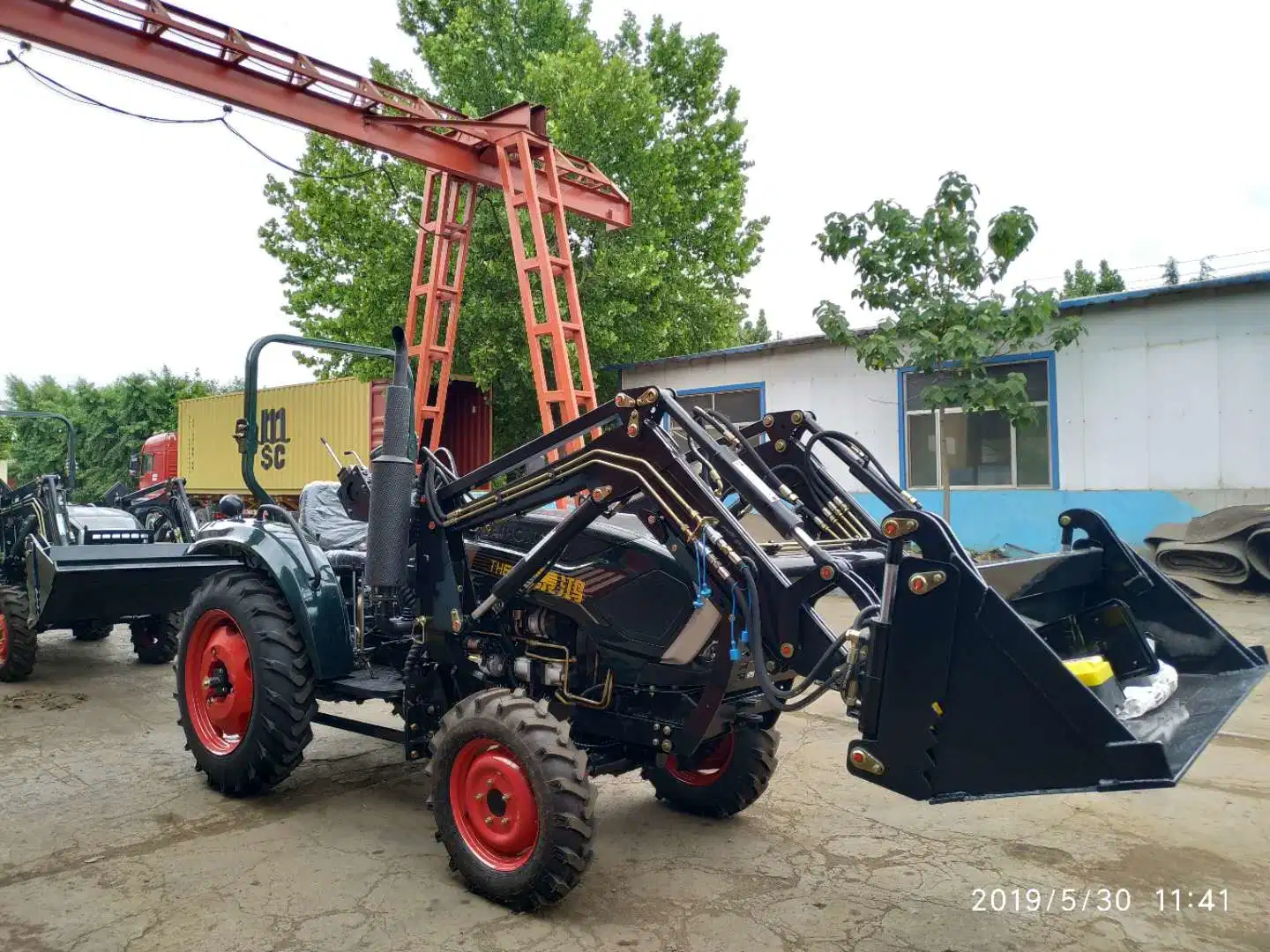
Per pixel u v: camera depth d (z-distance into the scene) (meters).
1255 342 9.82
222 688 4.20
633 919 2.99
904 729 2.49
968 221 9.39
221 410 18.73
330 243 15.45
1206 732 2.57
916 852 3.56
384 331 14.92
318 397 16.06
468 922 2.97
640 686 3.44
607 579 3.39
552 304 9.80
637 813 4.06
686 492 3.01
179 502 8.23
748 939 2.85
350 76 9.27
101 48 7.96
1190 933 2.89
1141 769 2.21
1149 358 10.42
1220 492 10.02
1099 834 3.72
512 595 3.45
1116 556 3.42
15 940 2.83
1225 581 9.19
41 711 5.82
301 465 16.41
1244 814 3.92
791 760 4.81
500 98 15.37
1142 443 10.48
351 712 5.87
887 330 9.95
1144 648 3.15
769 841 3.70
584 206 11.55
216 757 4.18
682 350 17.62
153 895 3.15
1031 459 11.26
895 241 9.56
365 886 3.24
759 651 2.80
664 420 3.26
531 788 3.00
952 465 11.78
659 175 15.70
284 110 9.05
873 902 3.12
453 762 3.23
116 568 5.89
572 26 17.06
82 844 3.62
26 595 6.62
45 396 41.19
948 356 9.53
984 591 2.40
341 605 4.08
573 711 3.49
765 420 4.06
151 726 5.46
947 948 2.80
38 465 38.69
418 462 3.84
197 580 6.34
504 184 10.11
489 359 14.48
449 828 3.23
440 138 10.36
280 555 4.07
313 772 4.61
